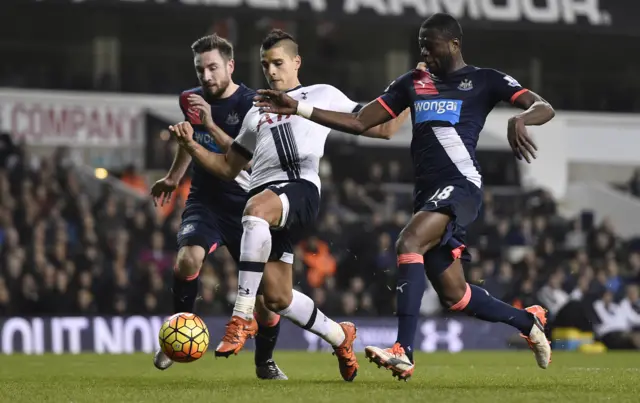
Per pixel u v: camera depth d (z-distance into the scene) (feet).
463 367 127.34
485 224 249.96
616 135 330.34
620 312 223.71
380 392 73.72
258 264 84.33
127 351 192.03
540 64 363.76
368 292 221.87
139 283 204.33
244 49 335.47
